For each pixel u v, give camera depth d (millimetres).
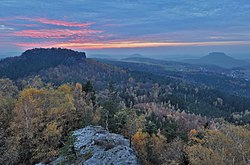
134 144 46062
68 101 47594
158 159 44062
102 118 53406
